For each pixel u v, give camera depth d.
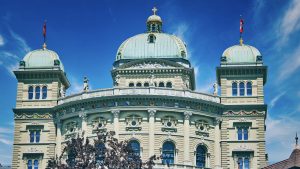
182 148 123.44
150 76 134.62
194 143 124.62
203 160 125.69
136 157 91.62
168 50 137.62
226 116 129.38
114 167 89.25
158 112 124.12
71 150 94.00
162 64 135.62
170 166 120.31
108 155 90.50
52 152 129.88
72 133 126.94
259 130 128.12
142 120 123.50
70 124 128.38
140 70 134.75
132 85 134.75
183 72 135.00
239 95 130.62
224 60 132.25
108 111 124.00
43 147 130.62
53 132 131.12
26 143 131.12
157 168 119.56
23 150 130.88
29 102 133.50
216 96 129.75
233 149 127.44
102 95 125.31
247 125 128.62
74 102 126.75
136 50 138.25
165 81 134.62
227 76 131.88
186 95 125.75
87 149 90.88
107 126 123.94
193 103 125.94
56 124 131.38
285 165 100.69
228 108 129.50
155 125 123.31
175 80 134.38
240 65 131.25
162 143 122.69
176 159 122.50
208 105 127.56
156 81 134.62
